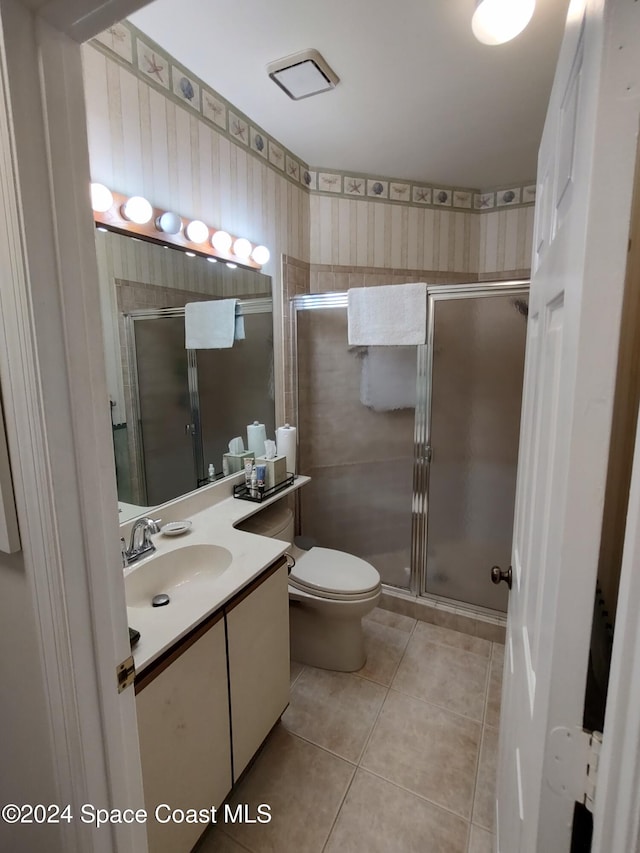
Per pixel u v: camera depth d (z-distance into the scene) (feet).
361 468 7.77
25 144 1.70
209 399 5.96
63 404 1.94
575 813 1.56
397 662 6.40
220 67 5.24
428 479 7.20
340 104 6.05
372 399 7.48
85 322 2.01
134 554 4.41
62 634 2.09
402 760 4.83
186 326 5.49
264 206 6.86
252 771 4.70
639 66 1.18
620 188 1.24
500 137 7.00
